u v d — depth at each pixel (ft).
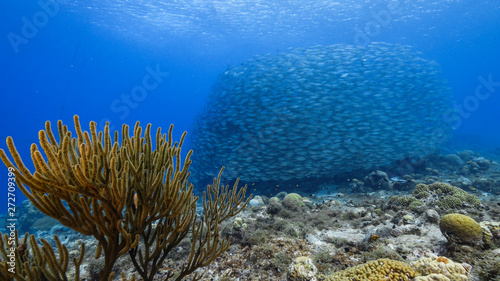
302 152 36.88
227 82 48.65
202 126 49.55
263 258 13.74
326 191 38.34
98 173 5.80
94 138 6.09
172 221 7.88
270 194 40.16
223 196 10.69
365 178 37.70
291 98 39.70
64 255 6.12
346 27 96.02
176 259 15.38
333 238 15.65
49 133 5.95
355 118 39.81
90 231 6.41
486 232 11.60
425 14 99.55
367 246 13.70
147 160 7.13
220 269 13.44
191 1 84.17
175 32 109.60
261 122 39.88
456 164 46.52
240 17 93.81
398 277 8.44
